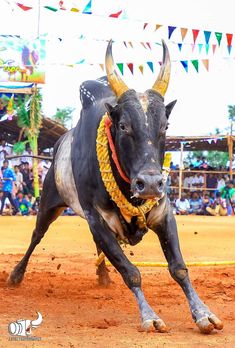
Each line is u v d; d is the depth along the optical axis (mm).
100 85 7309
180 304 7219
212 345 5293
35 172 24531
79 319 6359
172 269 6305
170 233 6430
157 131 5957
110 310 6875
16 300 7402
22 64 22500
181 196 30172
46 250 12836
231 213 29359
